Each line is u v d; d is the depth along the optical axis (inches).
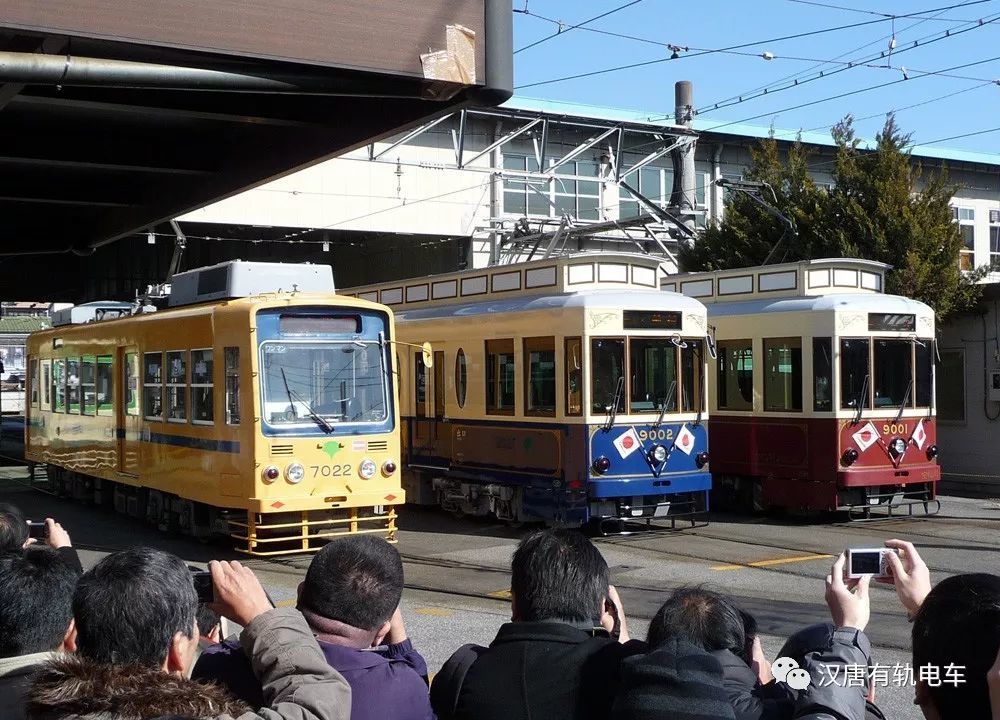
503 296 653.9
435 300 715.4
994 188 1539.1
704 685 109.5
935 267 807.1
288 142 461.1
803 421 638.5
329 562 144.3
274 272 563.2
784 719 123.2
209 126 475.8
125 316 665.0
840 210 850.1
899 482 639.1
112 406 670.5
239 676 136.8
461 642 352.5
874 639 344.2
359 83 349.4
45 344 821.2
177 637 116.7
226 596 127.8
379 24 342.0
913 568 127.0
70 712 97.4
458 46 354.3
